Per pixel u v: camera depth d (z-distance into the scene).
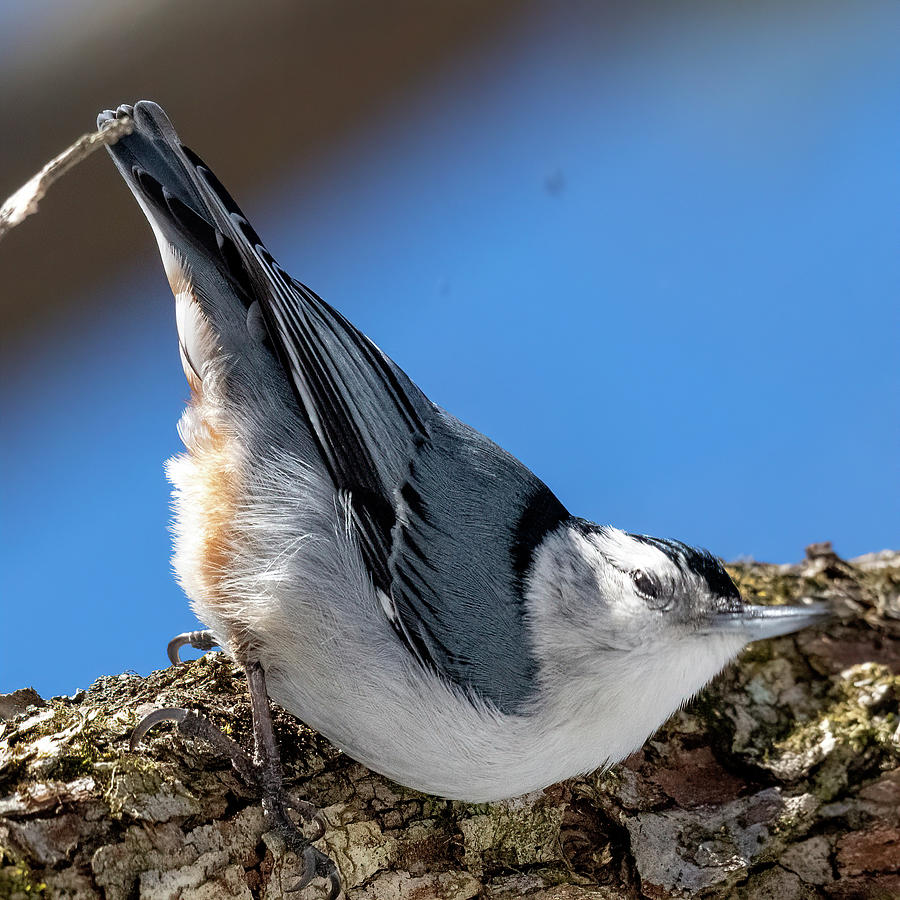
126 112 2.90
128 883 2.86
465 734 2.87
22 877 2.85
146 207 2.89
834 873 2.88
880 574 2.92
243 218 2.89
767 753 2.89
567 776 2.88
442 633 2.88
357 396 2.89
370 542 2.88
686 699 2.88
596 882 2.88
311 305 2.89
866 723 2.89
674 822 2.88
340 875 2.87
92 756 2.86
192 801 2.87
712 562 2.89
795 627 2.89
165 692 2.89
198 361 2.89
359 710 2.88
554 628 2.88
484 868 2.88
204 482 2.89
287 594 2.88
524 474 2.89
